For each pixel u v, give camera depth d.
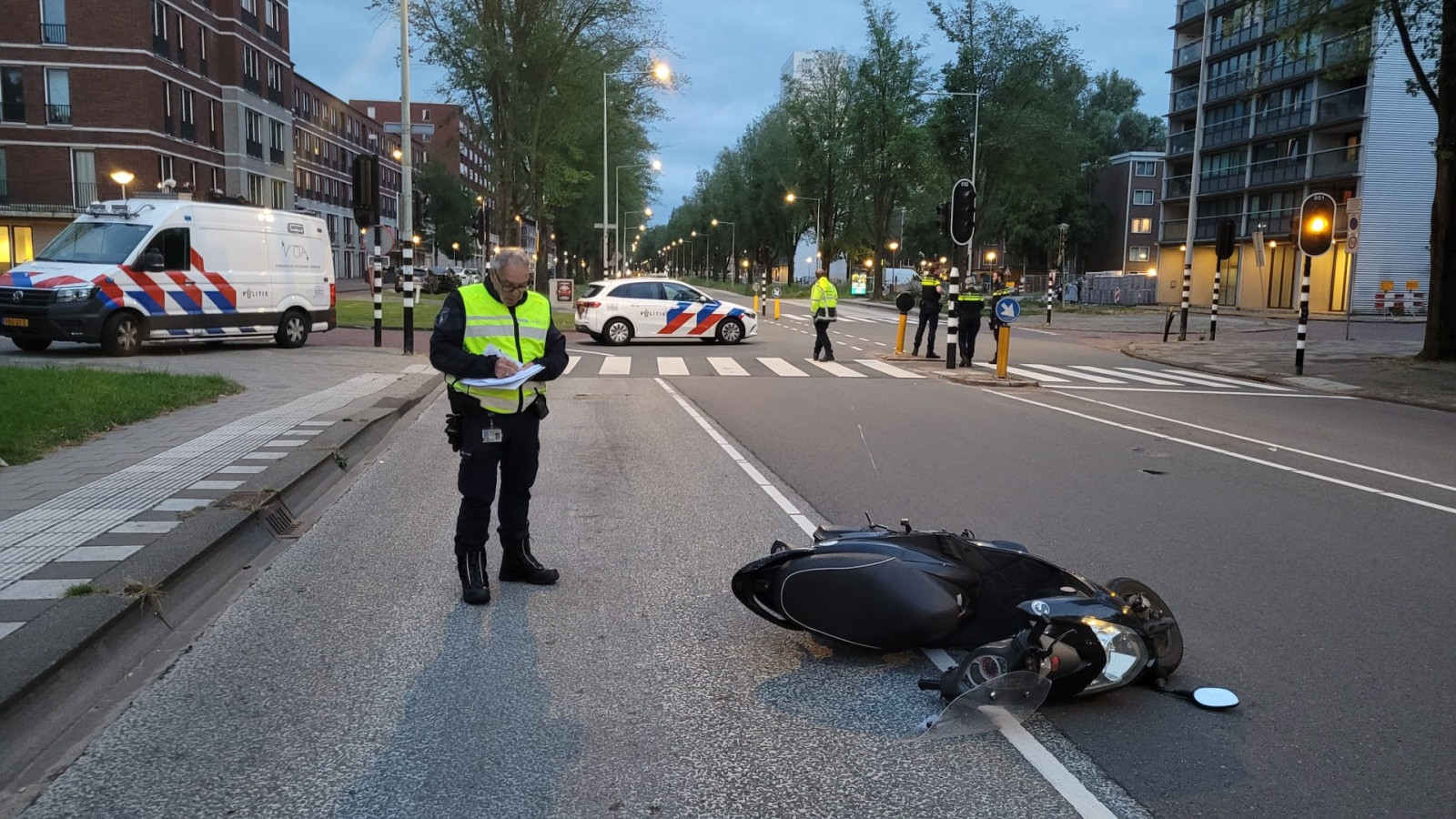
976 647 4.18
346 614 4.88
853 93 61.22
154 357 16.34
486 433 5.08
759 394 14.43
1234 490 8.12
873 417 12.17
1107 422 12.08
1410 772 3.37
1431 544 6.44
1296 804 3.15
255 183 50.09
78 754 3.40
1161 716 3.82
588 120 38.69
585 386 15.38
